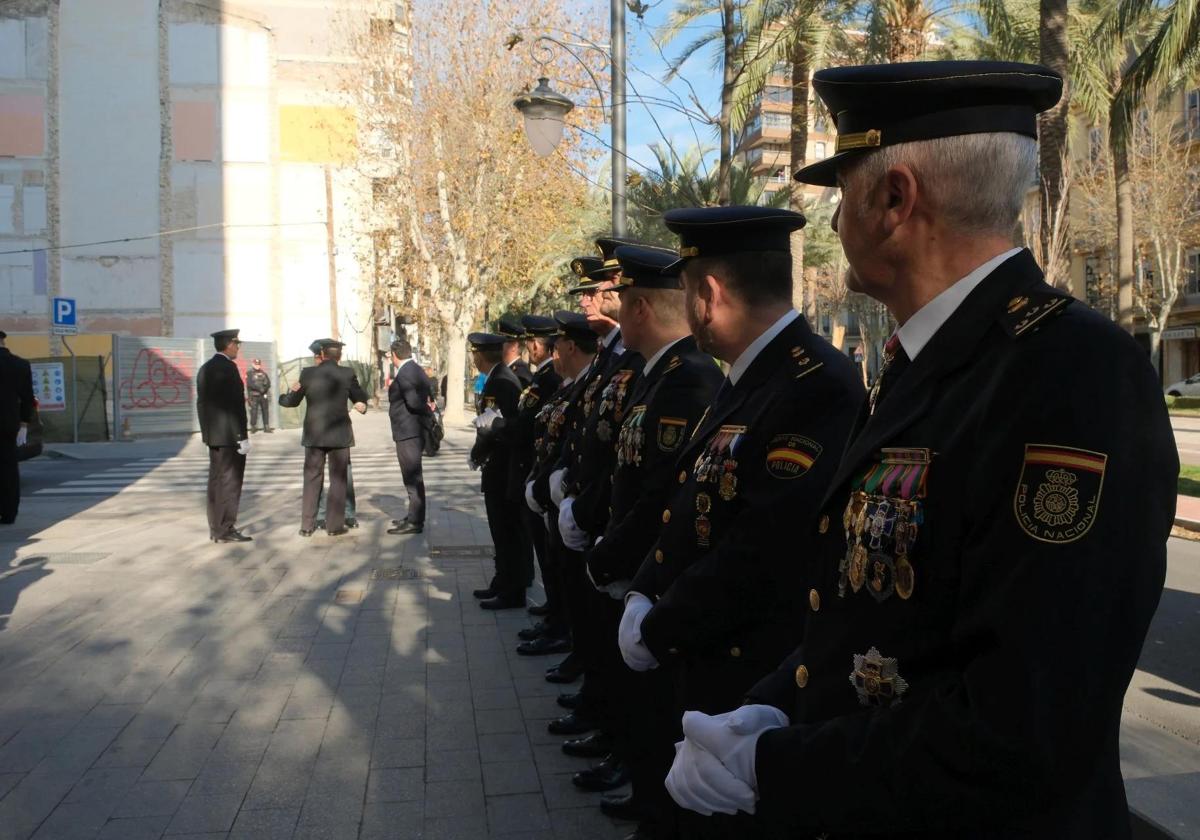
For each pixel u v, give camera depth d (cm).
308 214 2978
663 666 254
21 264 2848
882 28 1332
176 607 641
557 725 422
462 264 2433
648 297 325
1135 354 113
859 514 130
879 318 3544
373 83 2533
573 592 420
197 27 2898
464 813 348
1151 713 450
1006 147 129
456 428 2438
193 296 2939
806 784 122
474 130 2325
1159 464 108
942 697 112
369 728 429
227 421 874
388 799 359
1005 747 103
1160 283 3372
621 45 875
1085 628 102
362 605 652
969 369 125
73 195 2870
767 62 1306
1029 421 112
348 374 912
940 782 108
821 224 1658
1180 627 605
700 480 234
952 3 1352
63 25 2853
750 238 236
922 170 130
